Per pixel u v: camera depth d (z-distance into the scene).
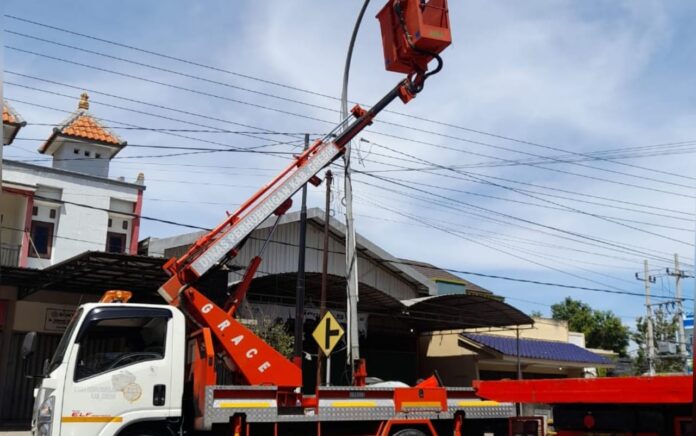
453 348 29.08
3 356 18.70
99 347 8.58
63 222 21.16
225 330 9.54
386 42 11.00
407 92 10.96
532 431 9.47
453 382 28.58
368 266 28.03
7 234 20.70
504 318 26.38
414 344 29.53
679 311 41.47
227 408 8.84
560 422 7.88
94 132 23.92
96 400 8.30
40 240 20.84
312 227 26.38
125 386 8.49
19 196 20.95
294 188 10.88
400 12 10.69
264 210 10.59
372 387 10.04
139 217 22.34
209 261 9.96
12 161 20.48
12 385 18.72
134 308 8.86
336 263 26.84
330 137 11.52
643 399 6.75
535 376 31.20
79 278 17.81
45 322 19.31
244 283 10.74
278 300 23.81
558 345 32.16
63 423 8.09
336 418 9.57
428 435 10.27
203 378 9.11
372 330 27.94
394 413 9.98
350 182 15.34
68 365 8.28
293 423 9.37
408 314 25.91
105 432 8.25
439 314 26.16
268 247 24.78
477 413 10.55
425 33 10.27
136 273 17.14
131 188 22.55
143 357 8.74
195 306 9.52
